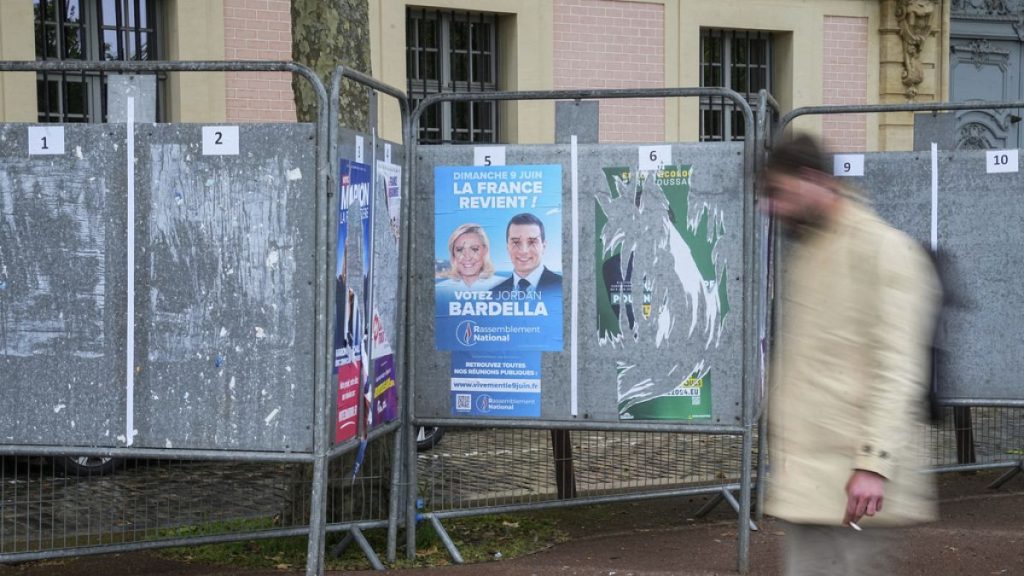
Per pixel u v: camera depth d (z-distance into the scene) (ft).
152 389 17.37
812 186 12.08
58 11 35.24
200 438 17.31
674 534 21.58
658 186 19.11
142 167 17.25
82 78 35.60
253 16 37.88
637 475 23.56
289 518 20.47
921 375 11.57
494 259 19.58
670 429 19.12
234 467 20.70
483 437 21.75
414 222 19.74
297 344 17.04
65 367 17.49
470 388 19.74
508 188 19.51
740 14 47.73
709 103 48.29
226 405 17.24
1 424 17.60
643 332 19.21
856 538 12.03
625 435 23.52
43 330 17.51
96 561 19.95
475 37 43.47
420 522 20.43
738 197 18.88
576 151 19.30
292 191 16.96
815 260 12.12
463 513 20.27
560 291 19.40
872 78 50.75
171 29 36.83
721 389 19.01
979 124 51.88
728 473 23.65
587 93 19.12
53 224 17.40
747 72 49.19
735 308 18.95
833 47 50.01
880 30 50.75
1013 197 22.76
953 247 22.95
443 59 42.60
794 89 49.14
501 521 22.49
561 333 19.43
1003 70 52.54
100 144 17.29
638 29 45.60
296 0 21.13
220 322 17.21
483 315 19.65
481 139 43.68
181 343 17.29
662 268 19.15
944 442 24.99
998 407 23.16
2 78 33.42
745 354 18.85
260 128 16.97
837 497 11.78
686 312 19.08
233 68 17.03
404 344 19.89
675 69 46.42
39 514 19.93
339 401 17.49
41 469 19.86
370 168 18.31
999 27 52.60
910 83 51.03
